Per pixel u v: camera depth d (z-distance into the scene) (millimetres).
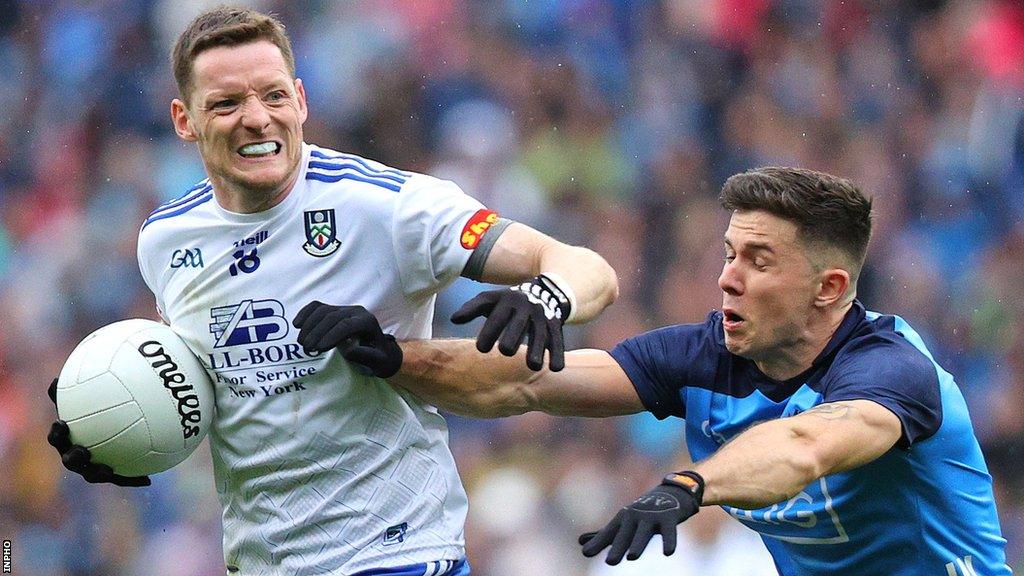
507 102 46406
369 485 15203
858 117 46500
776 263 14828
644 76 47188
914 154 45594
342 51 46844
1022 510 37188
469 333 38031
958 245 43156
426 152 46094
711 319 16172
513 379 15672
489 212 15039
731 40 47500
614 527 11938
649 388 16031
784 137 45625
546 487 35312
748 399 15602
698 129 46375
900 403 14156
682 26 47812
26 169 46219
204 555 35281
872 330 15211
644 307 41000
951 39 47438
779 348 15188
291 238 14875
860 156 45250
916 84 47188
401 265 14930
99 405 15008
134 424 15016
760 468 12789
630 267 42250
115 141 46344
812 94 46562
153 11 47688
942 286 41781
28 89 47656
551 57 47219
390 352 14688
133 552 36000
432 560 15375
